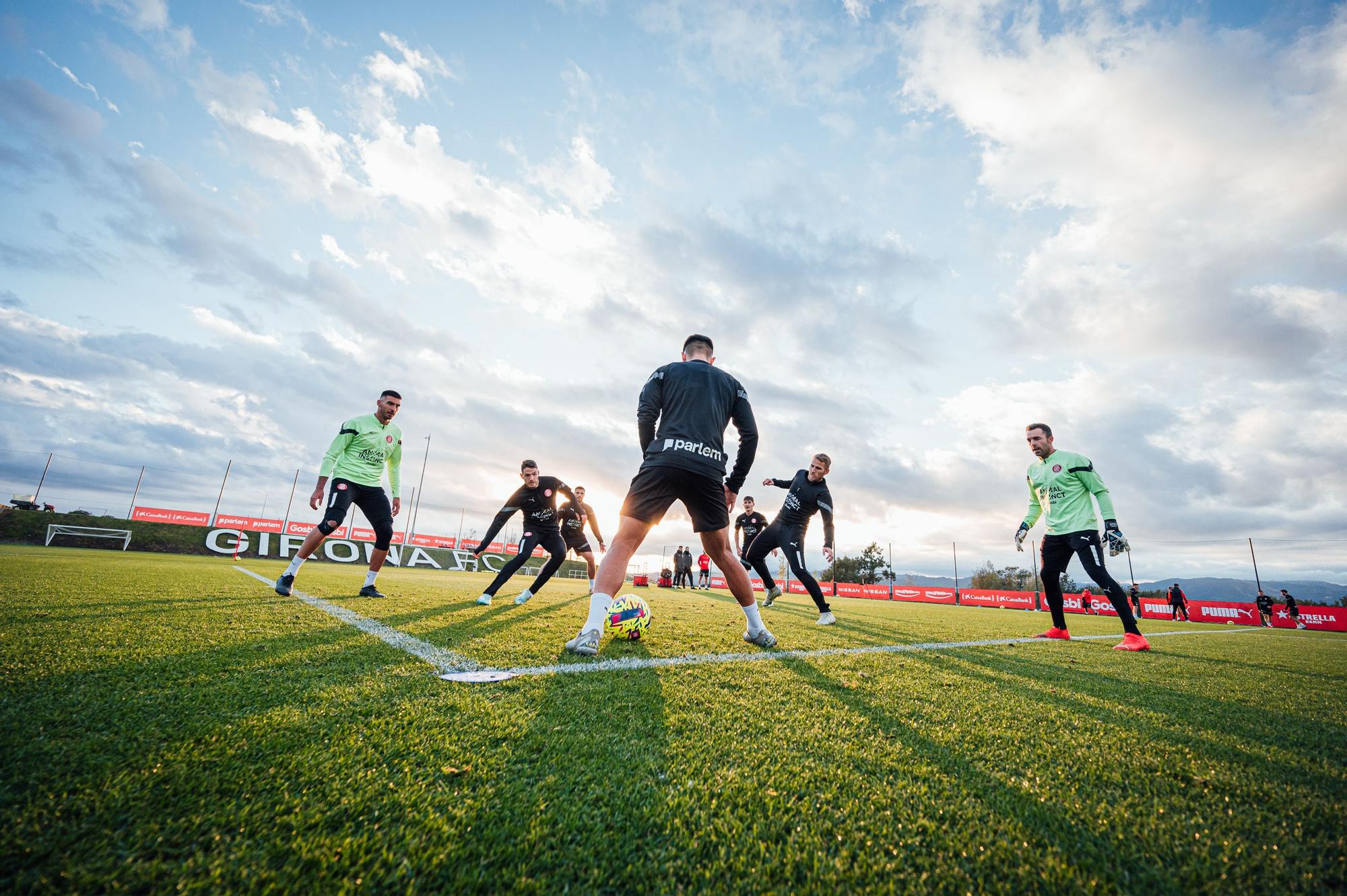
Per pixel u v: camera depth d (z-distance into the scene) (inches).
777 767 52.2
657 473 109.0
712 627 170.1
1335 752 63.7
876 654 129.8
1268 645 230.1
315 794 42.0
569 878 34.1
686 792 46.1
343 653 94.2
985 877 35.6
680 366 121.0
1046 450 211.9
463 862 35.2
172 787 41.3
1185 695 95.7
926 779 50.9
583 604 243.6
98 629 103.0
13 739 47.6
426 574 649.6
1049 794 48.5
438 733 56.4
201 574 292.7
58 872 30.8
